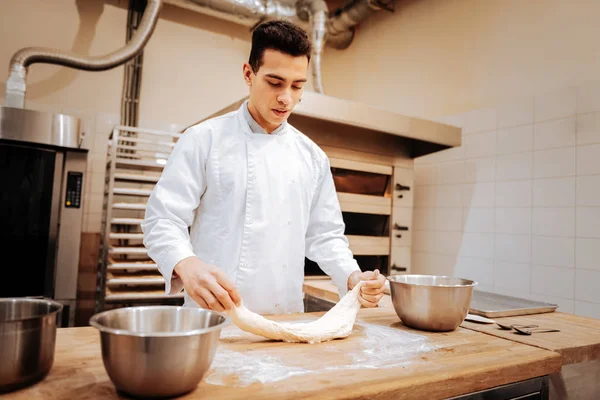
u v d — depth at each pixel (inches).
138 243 123.1
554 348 41.9
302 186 58.2
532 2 106.0
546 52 102.2
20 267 98.8
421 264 131.6
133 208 102.5
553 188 98.5
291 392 28.6
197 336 27.3
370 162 115.9
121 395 27.7
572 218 94.6
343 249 58.6
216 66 148.4
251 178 54.2
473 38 120.6
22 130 95.0
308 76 171.5
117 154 105.0
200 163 52.7
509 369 36.5
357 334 45.8
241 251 53.4
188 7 128.3
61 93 123.6
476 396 34.6
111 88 129.8
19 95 105.0
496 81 113.4
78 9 127.6
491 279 111.0
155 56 138.0
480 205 115.0
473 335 46.7
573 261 94.0
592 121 92.1
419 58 137.6
